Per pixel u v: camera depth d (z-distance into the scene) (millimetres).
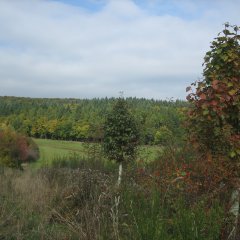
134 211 4594
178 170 5008
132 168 6438
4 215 6047
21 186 8453
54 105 95688
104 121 14742
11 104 96000
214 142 4859
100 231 4500
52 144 51375
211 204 4676
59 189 7598
